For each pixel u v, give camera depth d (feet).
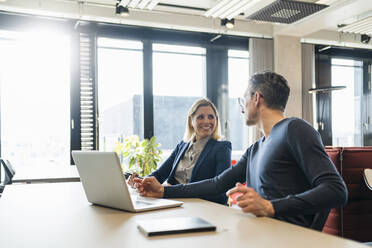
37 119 16.46
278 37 19.74
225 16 15.85
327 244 2.66
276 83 4.99
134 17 17.06
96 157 4.17
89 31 16.99
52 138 16.65
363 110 22.61
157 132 18.48
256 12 14.96
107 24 17.24
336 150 9.64
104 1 16.02
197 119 7.51
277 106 5.02
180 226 3.10
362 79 22.72
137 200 4.76
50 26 16.40
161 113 18.58
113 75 17.75
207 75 19.29
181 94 18.94
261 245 2.64
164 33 18.49
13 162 16.07
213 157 7.07
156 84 18.51
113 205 4.29
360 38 21.48
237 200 3.75
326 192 3.84
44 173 9.91
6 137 15.98
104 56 17.62
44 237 3.02
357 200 9.73
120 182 3.97
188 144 7.78
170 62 18.78
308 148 4.24
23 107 16.24
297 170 4.52
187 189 5.24
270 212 3.69
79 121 16.74
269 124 5.02
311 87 20.51
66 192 5.82
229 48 19.72
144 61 18.16
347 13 16.57
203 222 3.24
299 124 4.46
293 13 14.94
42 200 5.04
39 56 16.49
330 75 21.75
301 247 2.59
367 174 9.48
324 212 4.25
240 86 19.99
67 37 16.88
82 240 2.89
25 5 15.20
